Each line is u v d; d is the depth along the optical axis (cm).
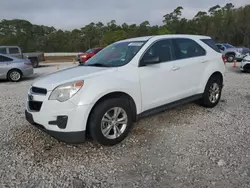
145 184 262
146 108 393
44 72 1431
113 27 7612
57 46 7262
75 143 345
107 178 275
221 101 589
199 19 7888
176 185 259
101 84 332
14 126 440
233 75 1084
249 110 513
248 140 363
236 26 6388
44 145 360
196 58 476
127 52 406
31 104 347
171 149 341
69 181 270
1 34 7325
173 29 8000
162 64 411
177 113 494
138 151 338
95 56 459
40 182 269
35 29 7638
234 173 277
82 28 7812
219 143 355
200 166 294
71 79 328
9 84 963
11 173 287
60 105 315
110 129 349
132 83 365
